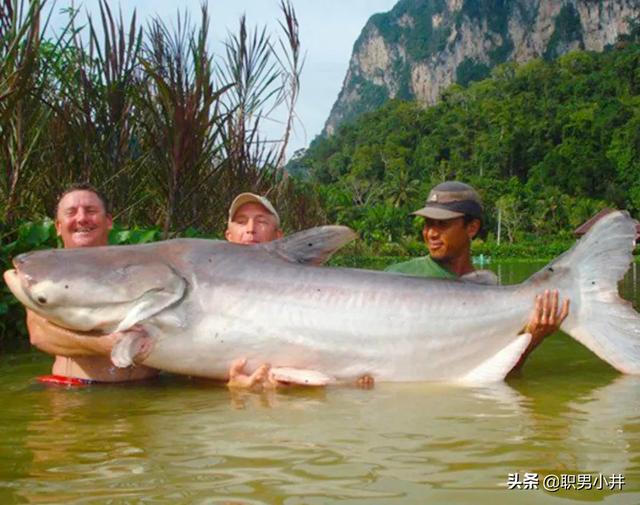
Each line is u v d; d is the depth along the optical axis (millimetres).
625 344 4152
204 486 2334
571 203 80000
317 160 129250
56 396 3787
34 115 6129
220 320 3994
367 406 3479
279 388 3953
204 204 8203
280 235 5098
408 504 2182
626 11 152500
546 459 2594
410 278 4199
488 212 76625
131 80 7359
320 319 4020
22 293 4035
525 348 4145
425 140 107625
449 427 3053
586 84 106500
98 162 7117
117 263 4016
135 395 3801
